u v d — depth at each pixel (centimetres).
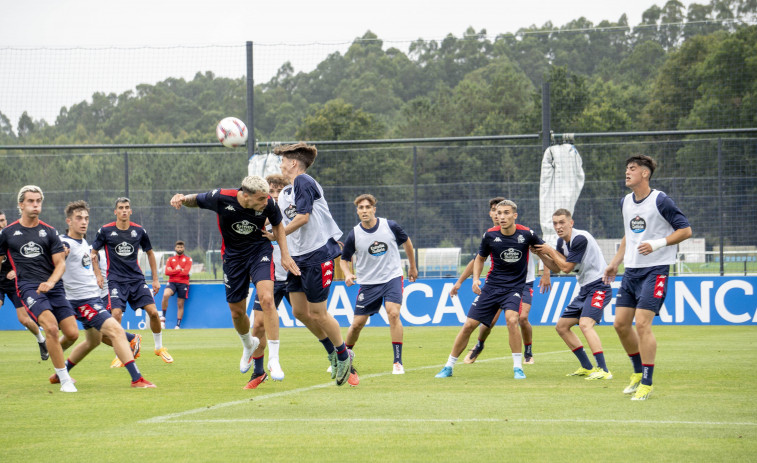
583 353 3084
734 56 12950
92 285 3022
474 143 13512
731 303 5728
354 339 3450
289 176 2698
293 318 6216
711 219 7825
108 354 4241
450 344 4678
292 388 2734
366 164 11094
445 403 2322
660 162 12038
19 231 2762
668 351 3962
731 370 3164
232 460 1634
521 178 13350
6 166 12012
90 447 1780
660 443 1744
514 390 2614
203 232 8275
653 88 14700
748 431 1873
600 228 8106
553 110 15425
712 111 11838
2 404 2422
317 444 1767
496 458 1620
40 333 3872
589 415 2100
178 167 12106
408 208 8225
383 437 1830
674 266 7756
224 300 6319
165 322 6297
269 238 2641
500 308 3081
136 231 3947
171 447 1761
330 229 2742
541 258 3131
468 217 8144
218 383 2925
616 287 6006
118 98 19288
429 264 8075
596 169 12200
